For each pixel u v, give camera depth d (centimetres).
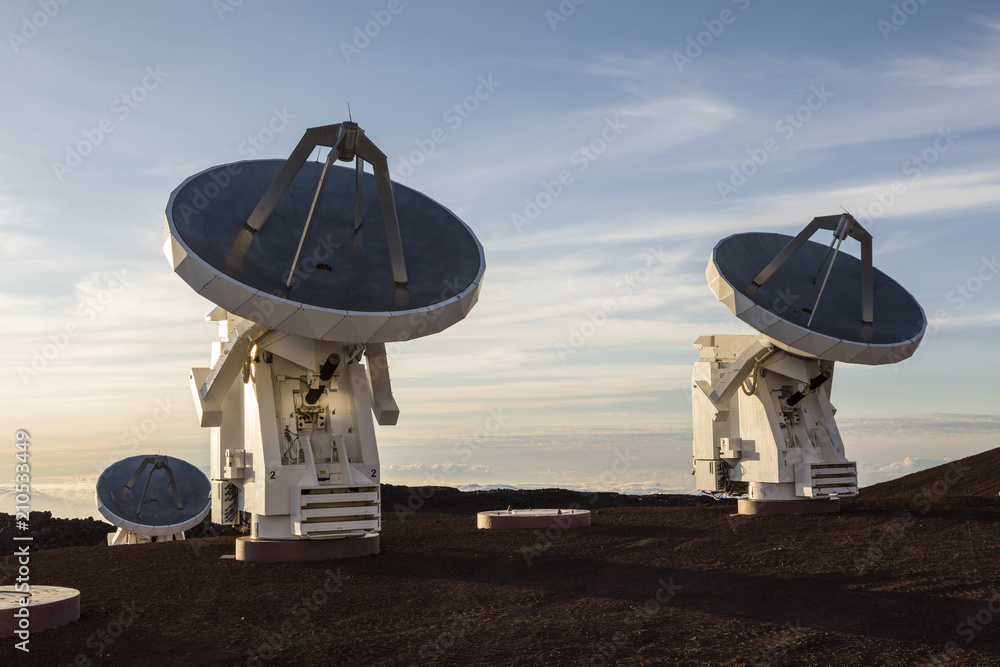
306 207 2186
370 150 1961
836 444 2955
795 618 1510
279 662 1288
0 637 1385
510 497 5009
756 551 2136
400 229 2245
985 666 1230
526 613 1566
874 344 2627
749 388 2989
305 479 2117
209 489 3828
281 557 2097
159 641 1391
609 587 1780
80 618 1538
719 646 1345
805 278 2969
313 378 2147
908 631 1417
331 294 1917
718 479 3041
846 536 2294
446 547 2331
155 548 2428
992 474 4325
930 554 1998
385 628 1473
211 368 2383
